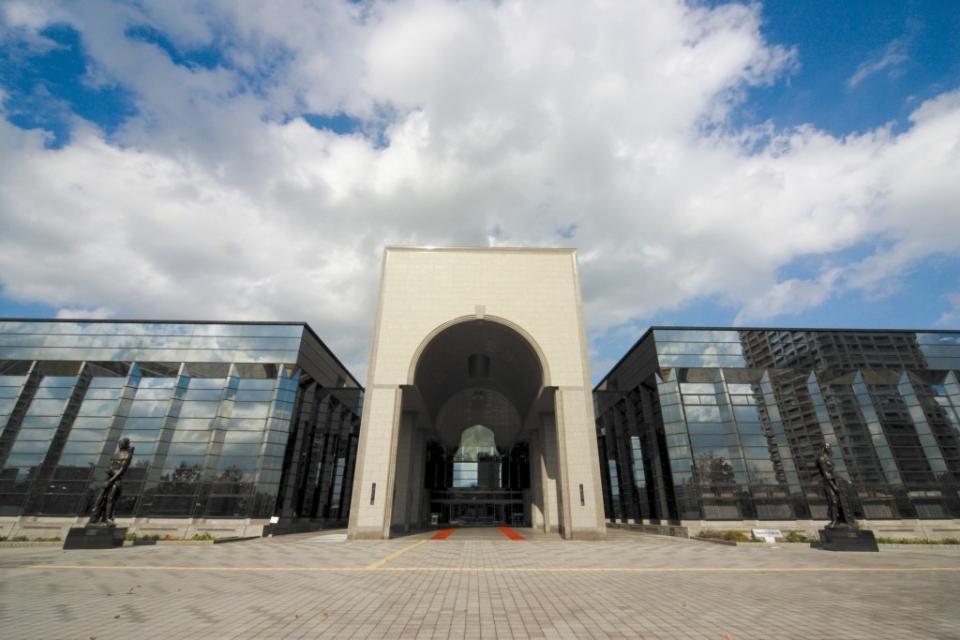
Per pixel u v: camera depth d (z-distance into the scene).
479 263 27.48
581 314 26.61
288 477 30.70
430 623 6.71
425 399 30.91
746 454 29.73
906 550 21.02
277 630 6.33
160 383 31.06
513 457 46.22
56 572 11.80
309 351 33.75
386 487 22.70
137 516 27.56
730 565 13.48
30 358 31.33
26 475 28.56
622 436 39.25
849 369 32.56
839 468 29.94
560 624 6.67
